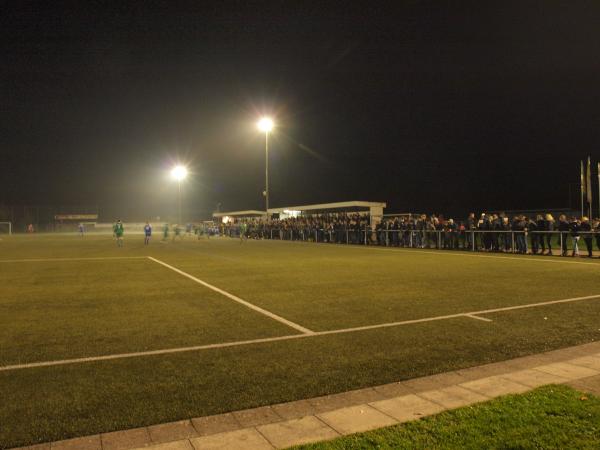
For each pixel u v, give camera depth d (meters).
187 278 12.32
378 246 26.62
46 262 17.34
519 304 8.17
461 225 22.80
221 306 8.29
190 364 4.96
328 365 4.88
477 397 3.91
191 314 7.61
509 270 13.27
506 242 20.52
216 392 4.14
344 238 30.80
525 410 3.54
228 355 5.28
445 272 12.94
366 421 3.48
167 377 4.55
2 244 33.06
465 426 3.31
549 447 2.99
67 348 5.60
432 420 3.43
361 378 4.48
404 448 3.02
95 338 6.08
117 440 3.24
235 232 45.56
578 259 16.48
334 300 8.77
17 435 3.34
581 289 9.77
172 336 6.16
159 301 8.84
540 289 9.80
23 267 15.45
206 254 21.31
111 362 5.05
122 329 6.57
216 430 3.39
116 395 4.08
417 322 6.86
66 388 4.26
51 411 3.75
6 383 4.40
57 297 9.35
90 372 4.71
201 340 5.96
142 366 4.90
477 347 5.52
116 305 8.45
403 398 3.93
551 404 3.64
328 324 6.80
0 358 5.20
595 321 6.82
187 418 3.61
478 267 14.16
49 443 3.21
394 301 8.59
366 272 13.18
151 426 3.47
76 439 3.26
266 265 15.63
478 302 8.40
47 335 6.24
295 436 3.26
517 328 6.43
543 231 18.62
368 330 6.41
